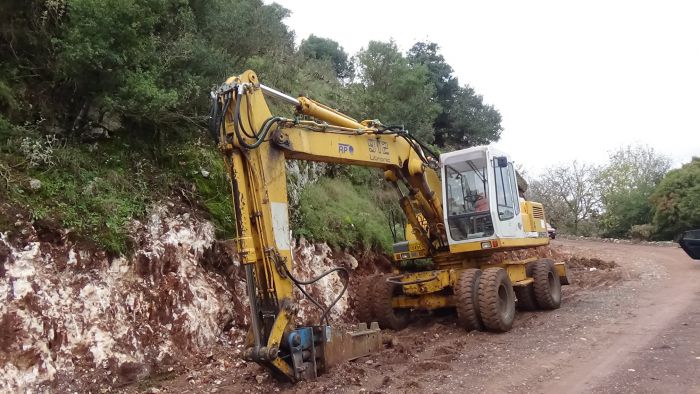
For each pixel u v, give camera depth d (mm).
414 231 9539
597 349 7148
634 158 41406
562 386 5773
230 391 6004
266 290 5977
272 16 13914
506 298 8828
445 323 9578
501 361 6840
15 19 7840
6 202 6387
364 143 8031
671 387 5473
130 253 7281
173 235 7930
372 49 20141
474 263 9867
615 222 37281
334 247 11297
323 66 20266
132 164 8461
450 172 9664
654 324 8414
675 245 25500
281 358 5891
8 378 5496
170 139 9383
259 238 6035
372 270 12195
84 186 7414
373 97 18906
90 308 6527
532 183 44094
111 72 7566
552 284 10828
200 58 9172
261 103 6316
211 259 8531
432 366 6637
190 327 7414
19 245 6184
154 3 8312
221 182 9414
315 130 7031
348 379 6102
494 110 30078
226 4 10953
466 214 9344
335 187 13430
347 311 10445
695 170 29562
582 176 42688
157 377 6637
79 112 8219
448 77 29516
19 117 7551
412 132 19078
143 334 6895
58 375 5898
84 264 6742
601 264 17594
